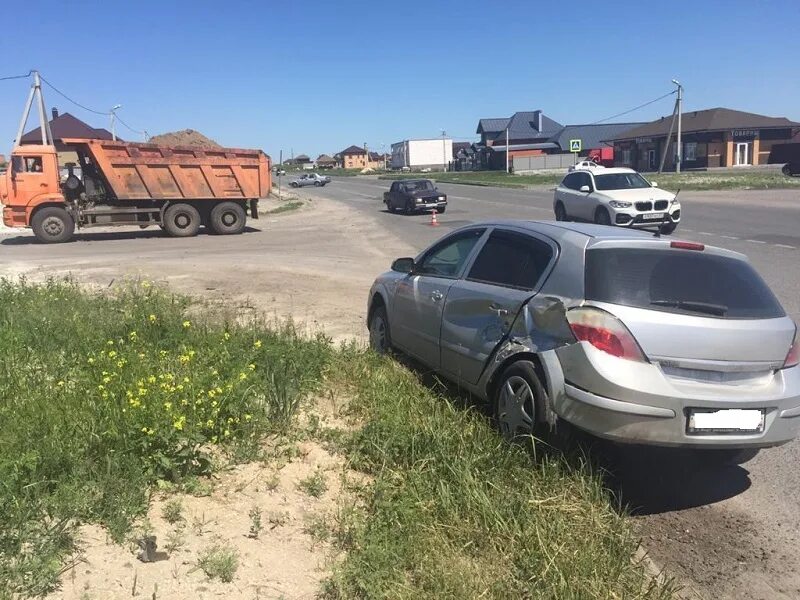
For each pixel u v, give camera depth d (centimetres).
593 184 2067
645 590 328
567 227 491
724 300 424
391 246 1925
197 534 333
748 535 390
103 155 2264
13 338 626
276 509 367
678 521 404
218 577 304
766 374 417
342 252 1786
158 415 397
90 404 436
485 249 543
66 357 583
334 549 338
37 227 2248
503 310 479
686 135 6762
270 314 936
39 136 5044
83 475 353
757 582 346
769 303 439
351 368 613
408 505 369
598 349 402
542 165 8425
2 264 1577
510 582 321
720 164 6606
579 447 427
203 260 1588
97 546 310
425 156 12612
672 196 1944
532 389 438
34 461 345
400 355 675
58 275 1341
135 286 1116
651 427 392
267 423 458
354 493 394
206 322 779
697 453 478
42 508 324
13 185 2227
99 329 690
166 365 544
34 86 3086
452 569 323
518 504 376
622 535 367
